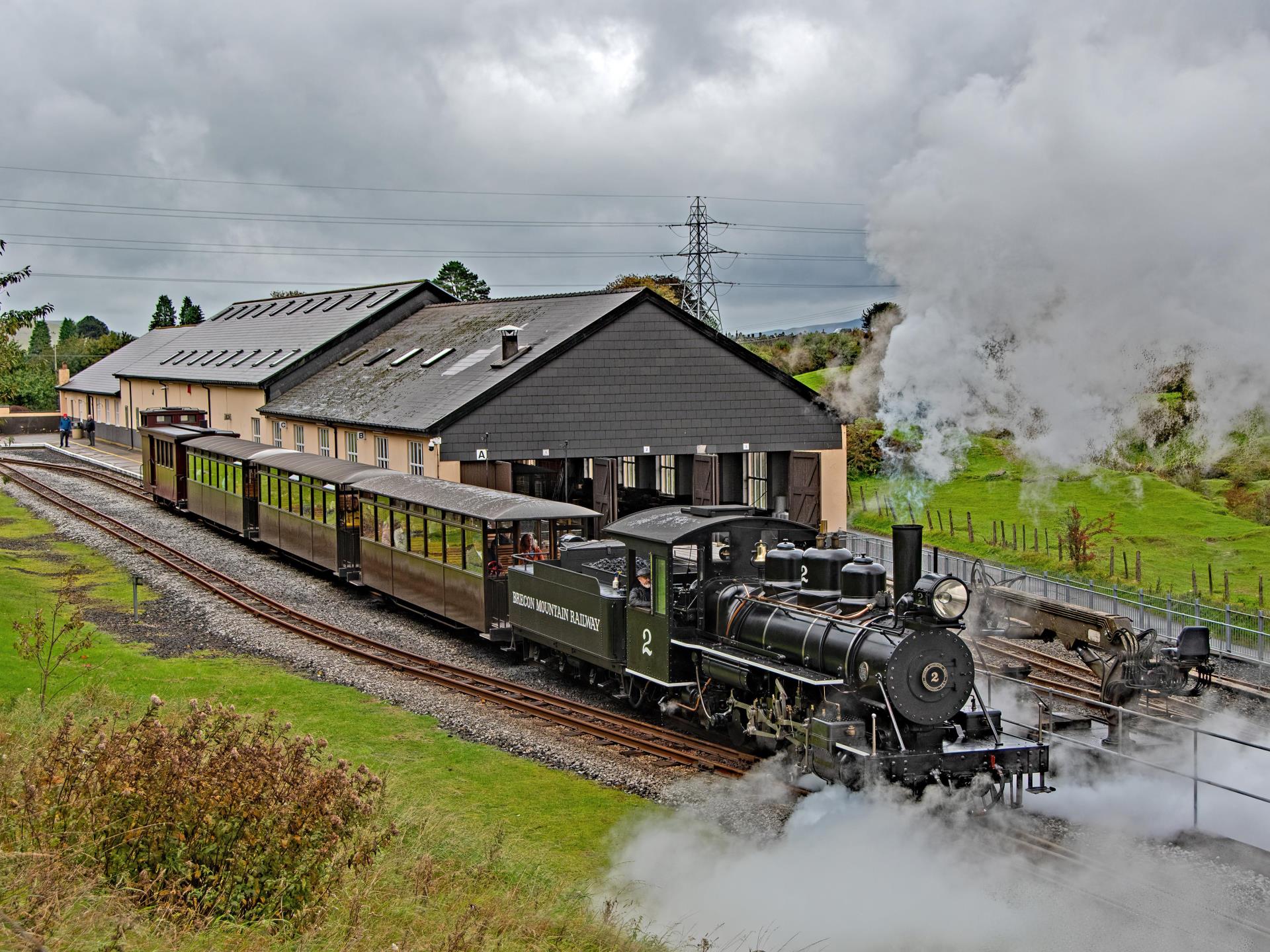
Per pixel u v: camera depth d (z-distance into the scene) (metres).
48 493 42.94
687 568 16.69
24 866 8.34
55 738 10.48
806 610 14.23
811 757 13.16
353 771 13.01
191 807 9.26
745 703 15.17
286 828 9.37
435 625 23.91
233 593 26.27
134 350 70.50
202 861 9.17
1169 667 16.38
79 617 15.88
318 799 9.76
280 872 9.18
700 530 15.92
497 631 20.84
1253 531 32.59
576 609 18.41
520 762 15.06
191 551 32.12
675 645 15.93
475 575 21.22
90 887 8.35
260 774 9.69
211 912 8.75
